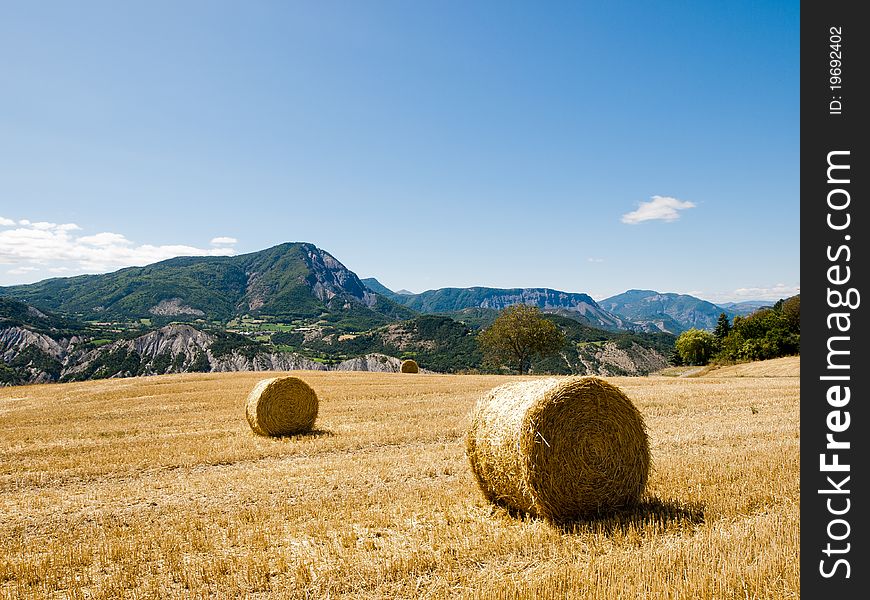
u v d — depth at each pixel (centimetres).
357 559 694
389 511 888
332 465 1245
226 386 3472
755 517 761
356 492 1016
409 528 810
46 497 1073
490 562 672
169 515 927
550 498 805
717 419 1716
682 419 1731
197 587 640
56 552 764
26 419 2230
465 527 802
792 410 1897
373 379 3931
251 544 759
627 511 832
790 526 698
